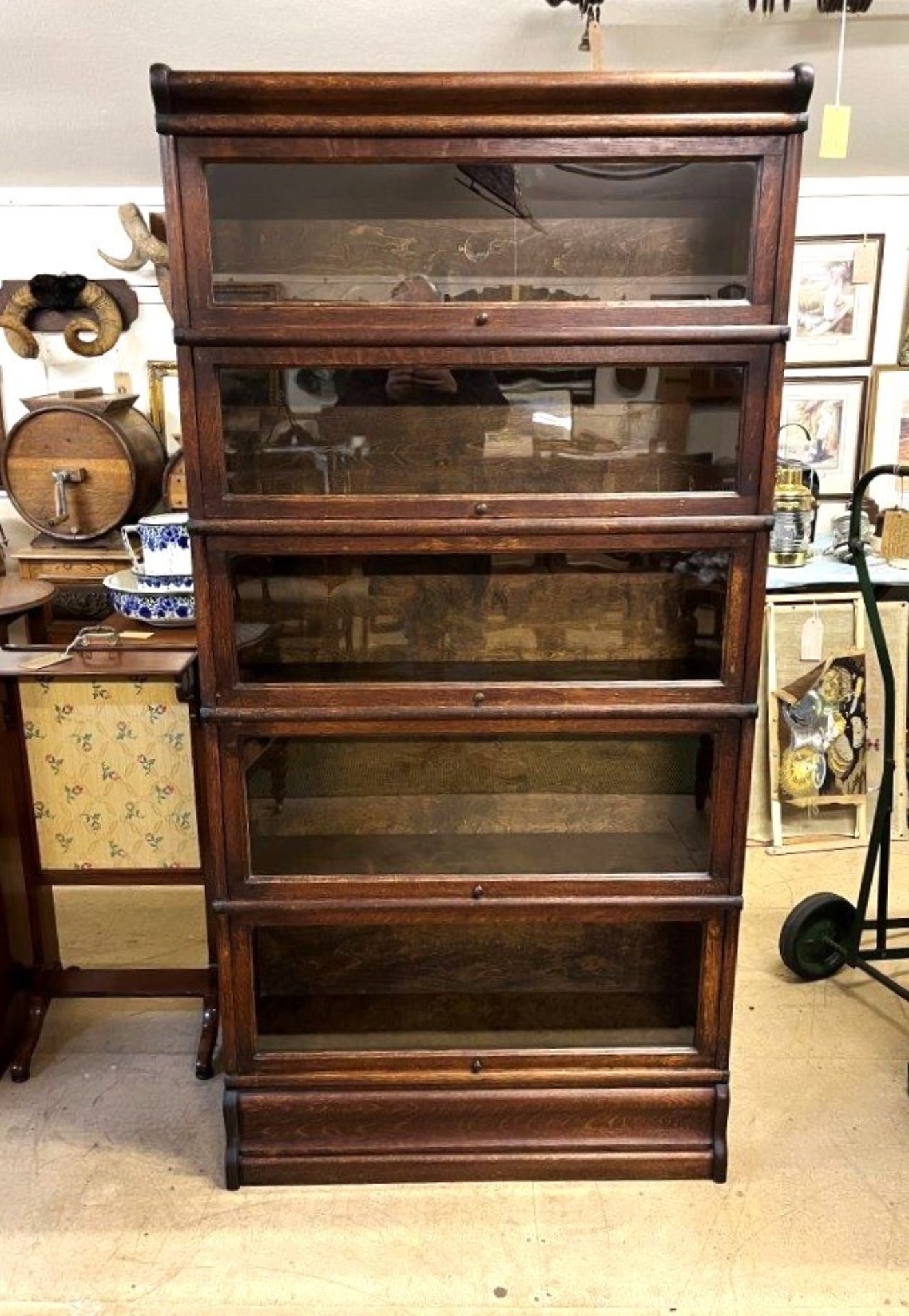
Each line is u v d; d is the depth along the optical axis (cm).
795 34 199
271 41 202
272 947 172
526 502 144
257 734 153
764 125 130
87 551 266
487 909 160
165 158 131
